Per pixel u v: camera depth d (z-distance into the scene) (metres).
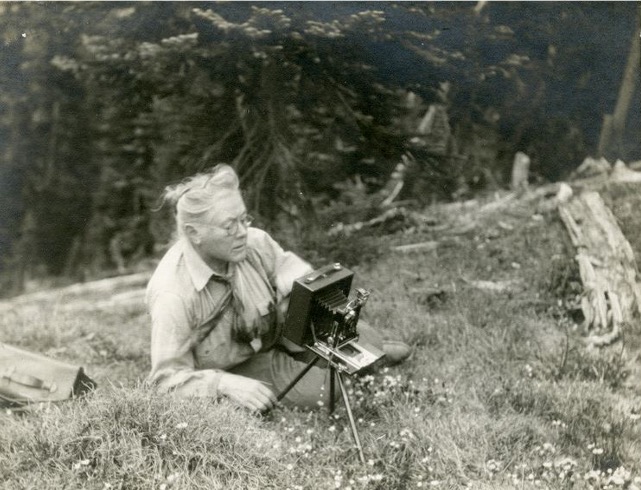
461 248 5.28
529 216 5.40
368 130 5.04
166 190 4.09
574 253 4.98
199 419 3.66
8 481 3.53
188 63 4.85
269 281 4.20
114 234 5.43
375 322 4.77
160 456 3.55
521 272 5.06
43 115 5.19
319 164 5.22
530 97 5.34
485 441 3.78
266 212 5.19
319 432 3.85
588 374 4.34
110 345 4.76
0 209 5.32
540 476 3.63
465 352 4.51
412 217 5.52
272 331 4.19
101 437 3.62
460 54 4.99
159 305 3.91
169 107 5.06
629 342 4.50
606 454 3.80
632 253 4.85
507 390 4.16
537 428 3.92
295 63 4.81
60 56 4.99
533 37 5.14
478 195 5.59
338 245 5.29
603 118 5.40
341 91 4.92
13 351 4.20
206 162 5.16
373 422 3.91
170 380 3.84
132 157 5.27
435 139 5.29
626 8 5.20
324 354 3.70
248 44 4.74
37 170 5.29
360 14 4.75
